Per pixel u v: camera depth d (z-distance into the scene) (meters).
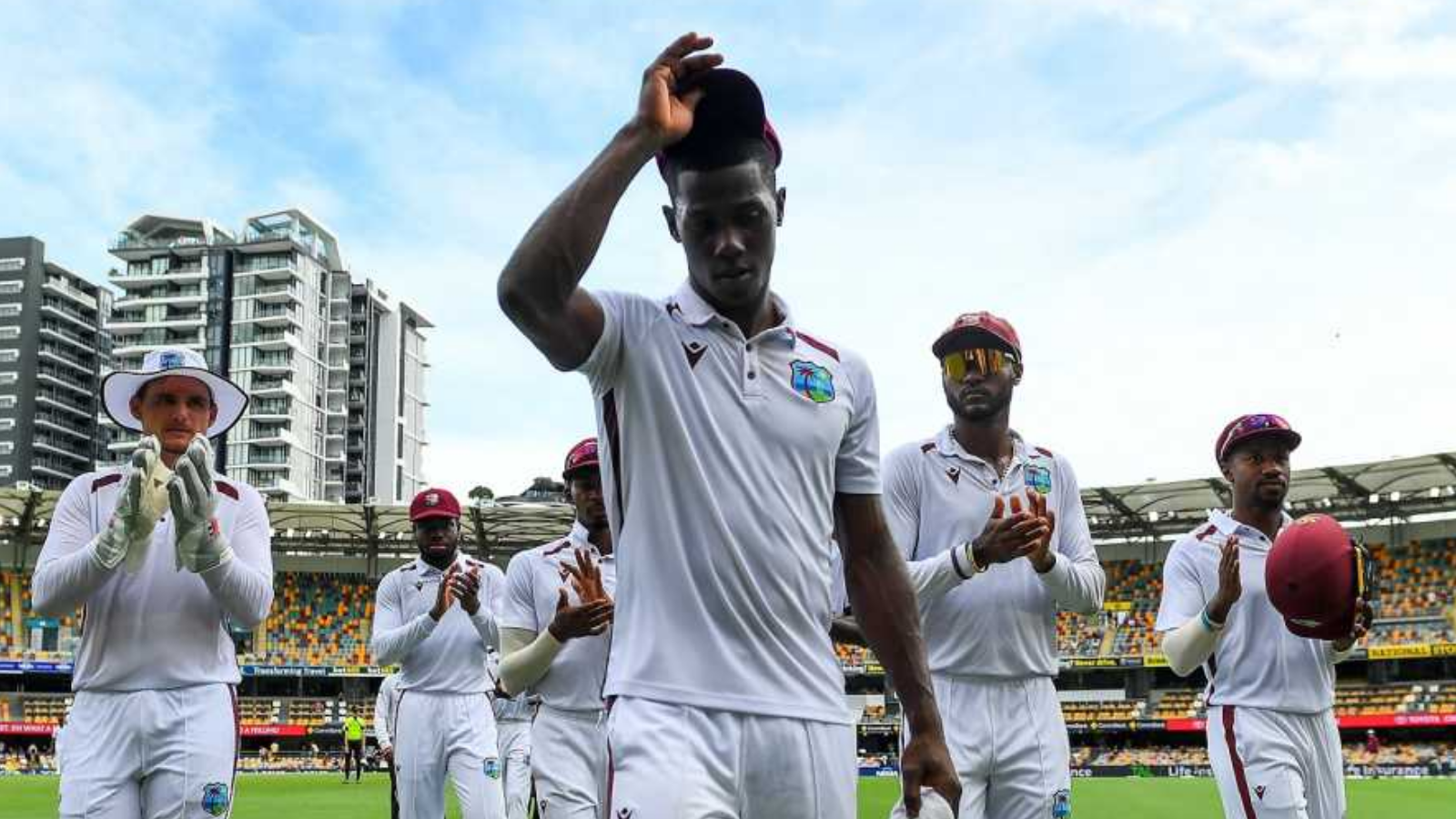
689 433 3.16
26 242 110.94
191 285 113.56
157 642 5.30
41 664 45.59
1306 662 6.57
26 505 46.22
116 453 117.44
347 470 119.88
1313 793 6.63
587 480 7.62
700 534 3.13
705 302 3.26
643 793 3.02
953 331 6.59
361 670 47.94
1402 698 40.56
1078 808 22.56
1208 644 6.45
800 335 3.39
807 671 3.21
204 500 4.93
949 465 6.62
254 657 48.59
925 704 3.41
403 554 51.66
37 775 38.78
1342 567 5.92
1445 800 24.17
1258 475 6.80
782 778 3.13
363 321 122.38
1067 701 45.53
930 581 5.88
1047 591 6.38
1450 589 41.97
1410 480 41.19
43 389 111.25
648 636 3.13
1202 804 23.27
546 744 7.48
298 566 51.28
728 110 3.08
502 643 7.71
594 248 2.85
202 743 5.32
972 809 6.16
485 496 77.56
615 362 3.18
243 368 111.50
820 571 3.29
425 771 9.33
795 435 3.24
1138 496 43.44
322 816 20.25
